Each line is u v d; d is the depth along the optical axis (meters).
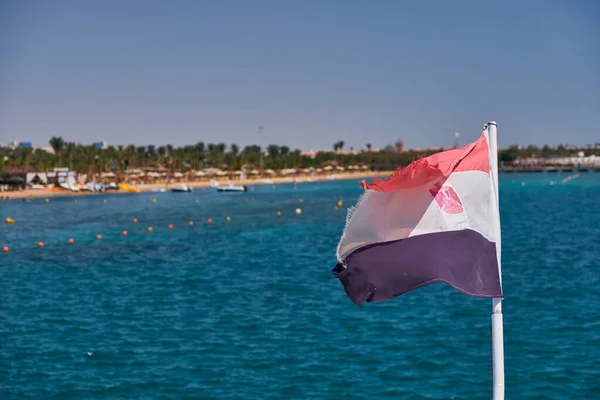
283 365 28.48
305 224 101.50
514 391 24.91
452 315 35.75
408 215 13.19
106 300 43.25
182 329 34.84
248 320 36.41
